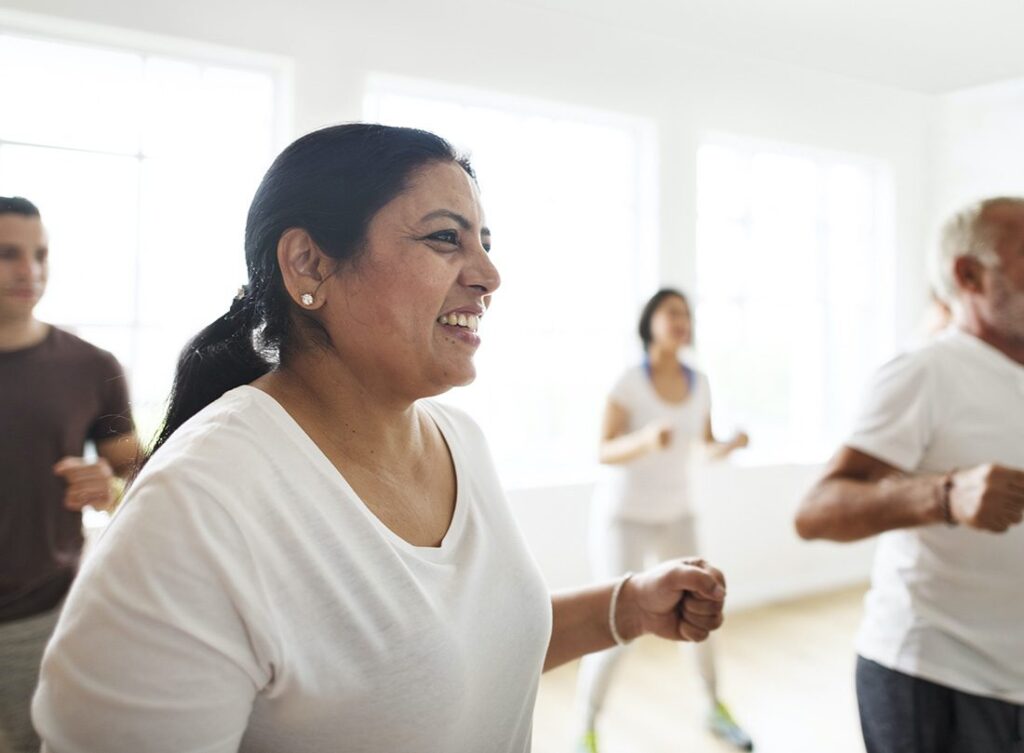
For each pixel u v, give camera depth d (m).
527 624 0.86
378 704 0.69
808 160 4.89
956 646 1.30
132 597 0.60
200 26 2.93
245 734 0.68
